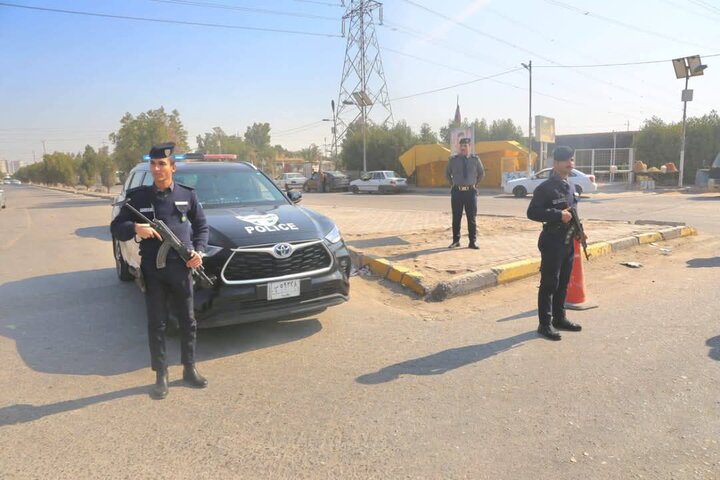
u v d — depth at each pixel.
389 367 4.23
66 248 11.05
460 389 3.78
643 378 3.87
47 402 3.73
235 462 2.92
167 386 3.88
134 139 35.56
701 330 4.86
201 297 4.42
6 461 2.97
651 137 33.81
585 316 5.41
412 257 7.90
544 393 3.67
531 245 8.75
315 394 3.77
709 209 16.31
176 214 3.85
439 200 24.02
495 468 2.81
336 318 5.58
